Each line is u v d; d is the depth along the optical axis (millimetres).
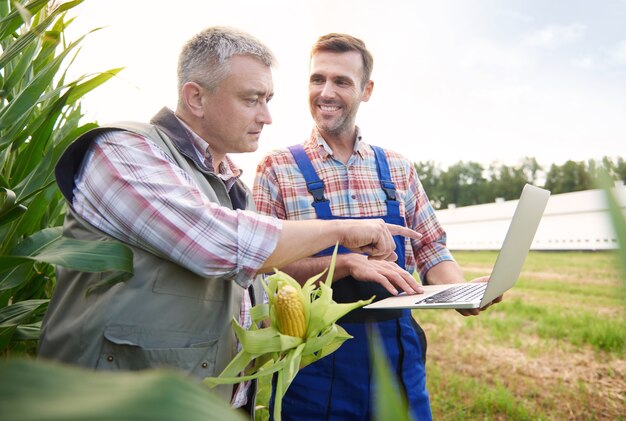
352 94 1826
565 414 2926
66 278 1107
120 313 1015
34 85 1186
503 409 3031
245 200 1440
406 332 1686
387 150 2006
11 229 1319
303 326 1043
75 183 1121
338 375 1591
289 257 1122
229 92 1199
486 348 4301
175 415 155
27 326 1383
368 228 1243
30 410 133
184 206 1028
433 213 2027
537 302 5805
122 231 1056
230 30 1238
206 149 1244
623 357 3693
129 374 166
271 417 1646
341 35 1896
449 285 1696
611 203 183
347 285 1647
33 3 1109
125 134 1095
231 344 1150
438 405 3162
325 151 1875
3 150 1354
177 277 1067
